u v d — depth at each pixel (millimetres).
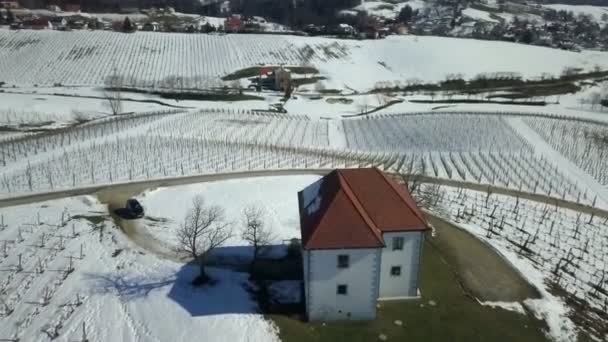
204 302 41312
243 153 80312
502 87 144625
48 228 52531
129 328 38375
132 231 52906
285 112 115375
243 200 61281
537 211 61281
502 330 38844
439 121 107188
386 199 40438
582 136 94250
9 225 52906
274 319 39344
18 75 137500
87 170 69562
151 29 182125
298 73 147875
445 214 59312
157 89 129500
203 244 49594
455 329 38688
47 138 84188
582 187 69500
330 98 128875
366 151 88625
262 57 158125
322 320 39344
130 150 78625
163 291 42656
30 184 63094
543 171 75625
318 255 36750
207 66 149125
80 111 108438
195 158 76500
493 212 60344
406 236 39125
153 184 65875
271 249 49781
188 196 62312
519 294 43500
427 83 147500
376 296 38500
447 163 79688
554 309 41656
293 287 43656
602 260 50062
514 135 94625
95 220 54875
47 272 45000
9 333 37562
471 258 49062
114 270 45688
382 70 157000
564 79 151000
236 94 127125
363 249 36531
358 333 37969
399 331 38281
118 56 151625
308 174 71750
